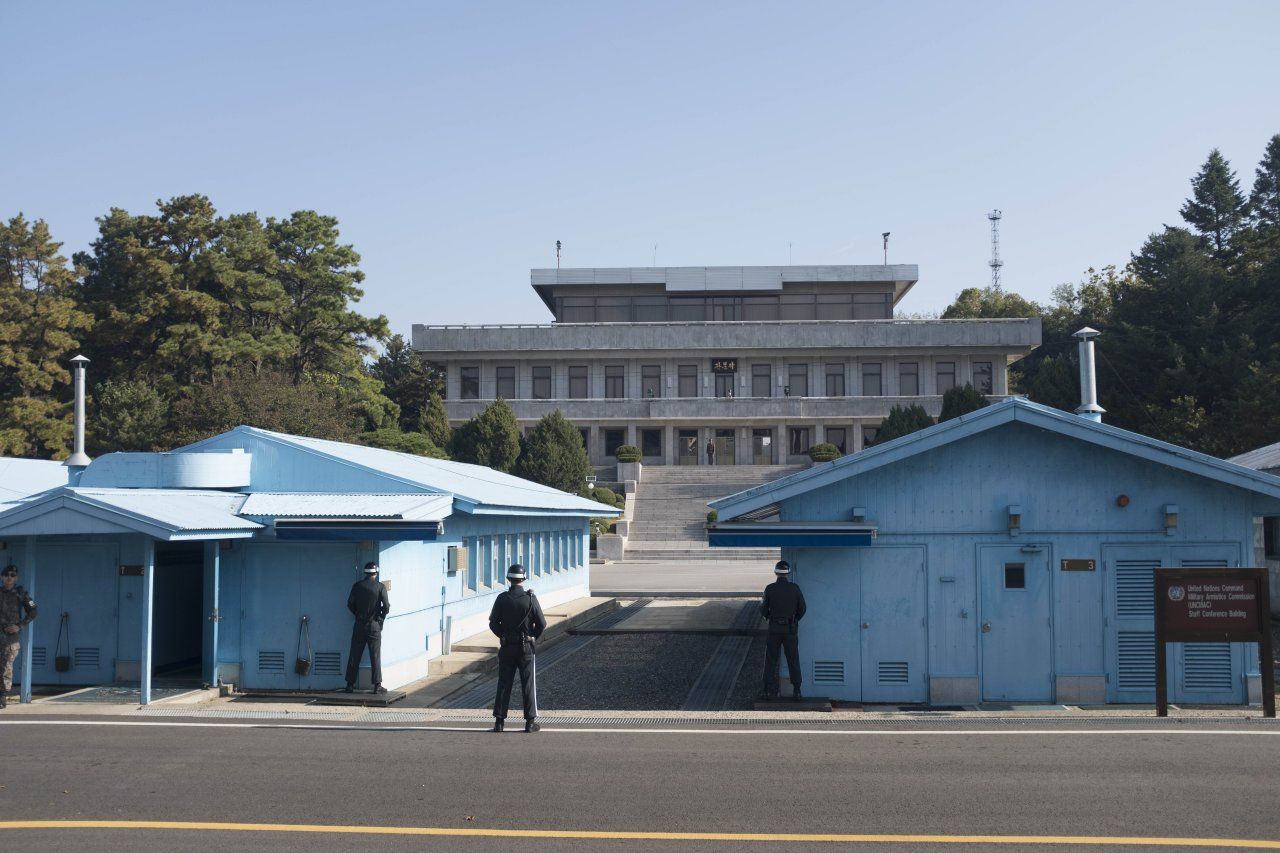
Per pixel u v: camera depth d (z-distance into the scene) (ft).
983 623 51.60
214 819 29.09
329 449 66.74
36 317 179.63
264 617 56.18
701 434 236.02
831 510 52.49
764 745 38.93
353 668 53.62
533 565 93.45
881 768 35.01
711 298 251.39
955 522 52.03
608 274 247.91
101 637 58.23
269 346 195.31
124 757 36.91
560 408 234.79
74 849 26.43
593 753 37.52
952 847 26.68
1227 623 45.75
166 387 188.03
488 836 27.53
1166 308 206.28
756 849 26.50
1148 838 27.37
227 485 61.26
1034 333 229.45
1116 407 197.06
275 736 40.98
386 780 33.42
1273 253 225.56
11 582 49.98
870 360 235.81
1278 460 87.45
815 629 52.21
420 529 53.88
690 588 123.03
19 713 47.29
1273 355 191.21
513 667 42.39
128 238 189.78
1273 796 31.37
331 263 217.36
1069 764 35.55
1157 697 46.03
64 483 80.79
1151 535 51.19
